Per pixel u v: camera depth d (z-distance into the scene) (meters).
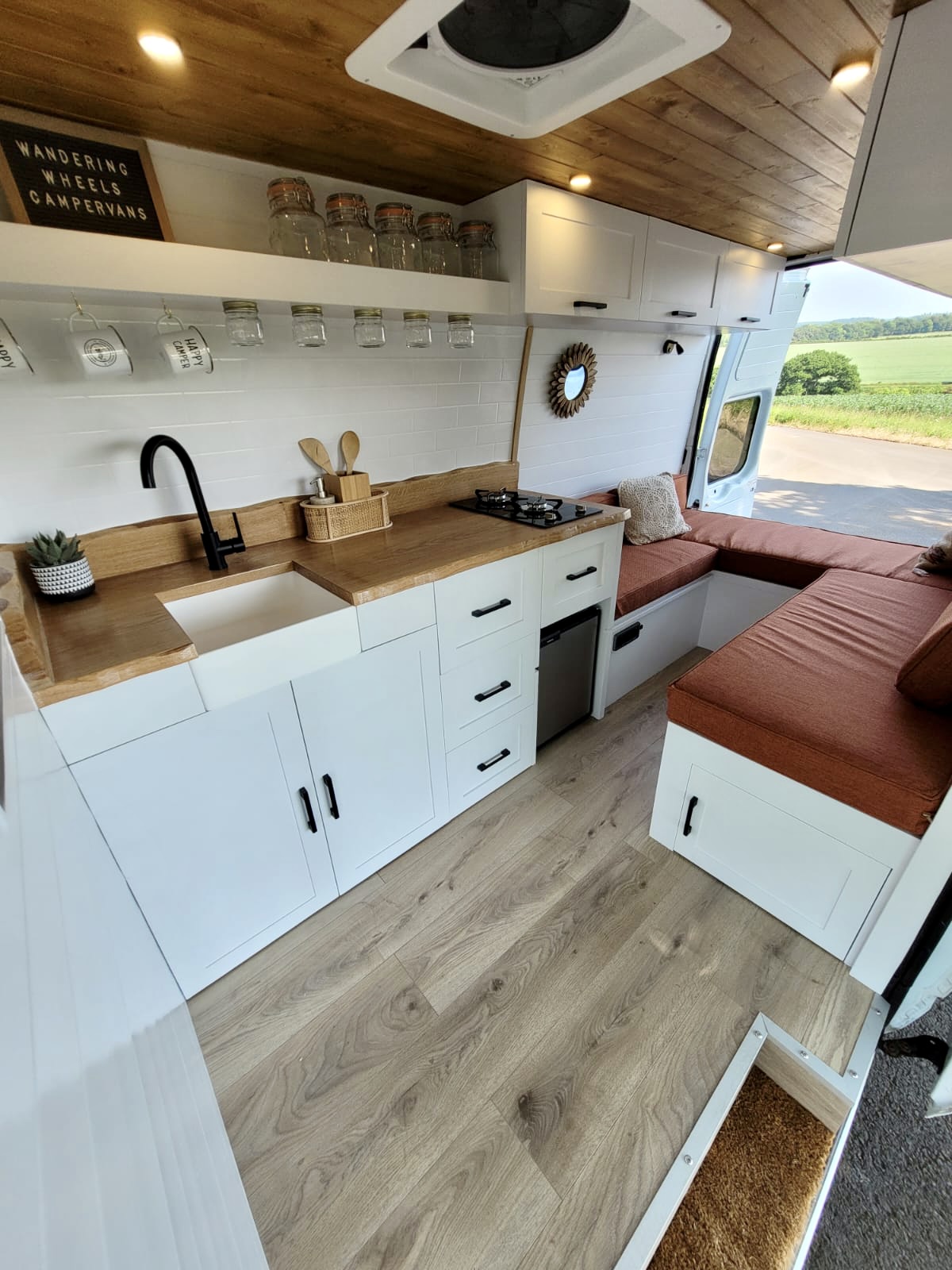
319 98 1.10
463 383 2.10
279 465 1.71
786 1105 1.20
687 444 3.60
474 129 1.27
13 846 0.39
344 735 1.43
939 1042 1.21
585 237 1.80
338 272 1.34
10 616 0.89
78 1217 0.28
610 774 2.10
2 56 0.90
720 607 2.98
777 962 1.42
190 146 1.31
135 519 1.49
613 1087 1.17
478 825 1.88
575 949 1.46
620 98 1.16
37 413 1.29
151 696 1.06
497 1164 1.06
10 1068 0.26
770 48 0.99
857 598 2.20
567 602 1.98
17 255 0.97
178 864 1.20
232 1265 0.62
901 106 0.83
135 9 0.80
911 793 1.14
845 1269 0.93
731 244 2.42
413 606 1.46
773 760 1.38
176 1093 0.73
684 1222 1.01
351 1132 1.12
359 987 1.39
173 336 1.26
